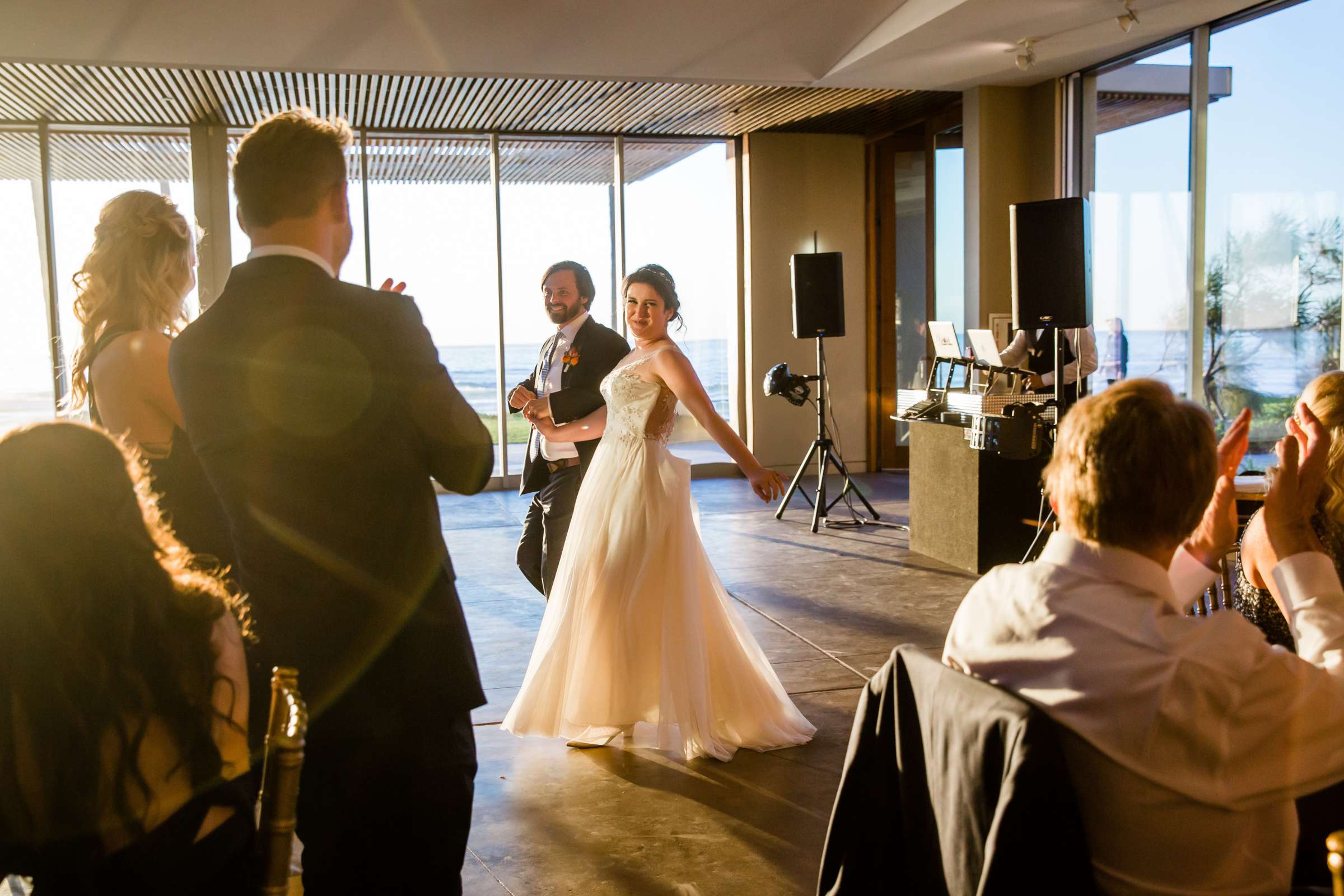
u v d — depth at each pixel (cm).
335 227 163
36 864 110
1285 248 598
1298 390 596
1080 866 116
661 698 315
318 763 154
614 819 287
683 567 320
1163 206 696
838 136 999
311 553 152
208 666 118
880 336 1019
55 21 596
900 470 1025
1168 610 126
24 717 108
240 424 152
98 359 195
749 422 1005
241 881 120
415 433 158
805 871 256
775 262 998
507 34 654
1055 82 782
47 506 109
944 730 130
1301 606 138
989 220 817
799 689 393
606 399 336
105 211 203
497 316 944
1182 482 122
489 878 255
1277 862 125
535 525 392
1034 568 133
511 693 402
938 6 624
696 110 873
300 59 673
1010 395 583
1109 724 120
